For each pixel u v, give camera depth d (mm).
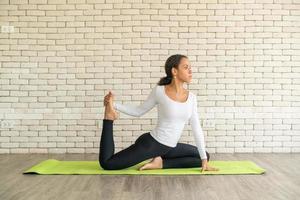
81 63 6539
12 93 6539
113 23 6535
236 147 6574
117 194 3762
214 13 6539
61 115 6547
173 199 3602
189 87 6566
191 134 6547
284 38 6566
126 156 4785
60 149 6559
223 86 6578
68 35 6531
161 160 4945
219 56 6562
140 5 6523
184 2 6531
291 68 6570
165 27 6539
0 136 6539
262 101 6582
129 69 6559
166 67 4867
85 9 6523
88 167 5090
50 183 4207
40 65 6535
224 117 6574
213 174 4703
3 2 6500
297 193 3844
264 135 6582
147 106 4922
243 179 4453
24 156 6207
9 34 6520
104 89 6559
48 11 6516
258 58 6574
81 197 3652
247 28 6562
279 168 5168
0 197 3643
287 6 6570
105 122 4844
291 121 6586
